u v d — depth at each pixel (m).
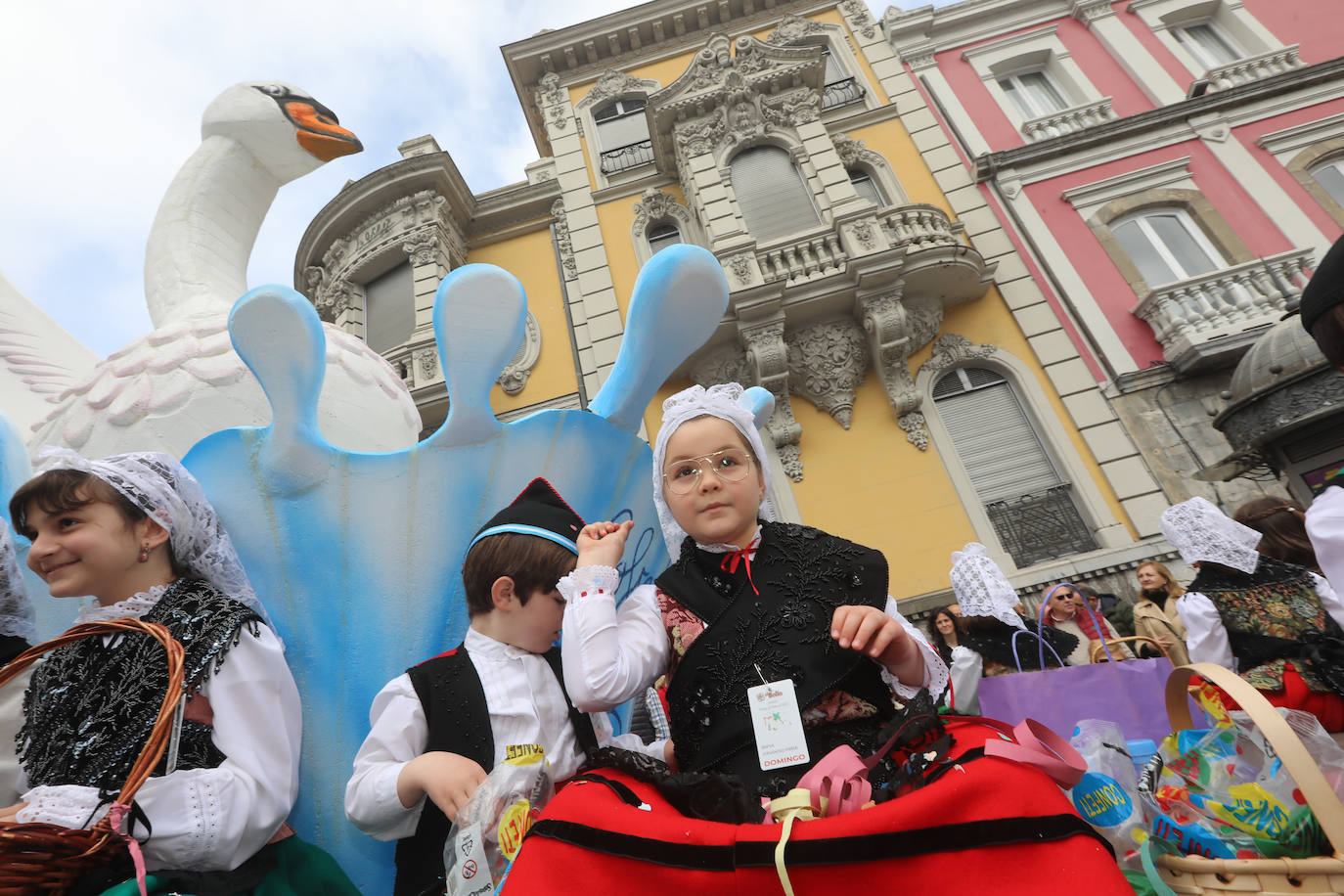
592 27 11.36
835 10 11.12
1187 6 10.31
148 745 1.18
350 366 2.30
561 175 10.59
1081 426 7.77
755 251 8.37
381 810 1.34
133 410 2.03
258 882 1.33
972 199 9.31
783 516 7.68
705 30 11.41
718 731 1.23
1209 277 7.86
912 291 8.19
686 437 1.46
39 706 1.38
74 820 1.16
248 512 1.68
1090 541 7.32
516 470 1.79
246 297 1.56
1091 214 8.94
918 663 1.27
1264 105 9.23
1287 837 1.13
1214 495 7.20
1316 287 1.39
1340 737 2.10
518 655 1.57
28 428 2.53
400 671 1.70
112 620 1.35
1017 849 0.85
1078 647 3.57
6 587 1.71
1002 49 10.51
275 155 2.95
